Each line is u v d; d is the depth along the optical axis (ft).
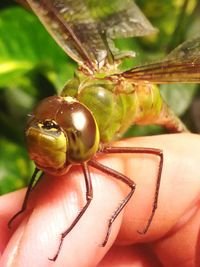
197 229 0.22
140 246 0.23
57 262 0.18
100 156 0.20
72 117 0.17
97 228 0.19
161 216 0.21
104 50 0.19
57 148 0.17
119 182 0.20
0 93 0.28
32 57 0.26
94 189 0.19
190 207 0.21
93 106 0.18
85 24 0.20
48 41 0.26
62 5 0.19
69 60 0.26
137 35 0.21
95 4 0.20
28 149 0.17
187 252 0.22
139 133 0.26
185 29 0.28
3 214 0.20
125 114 0.19
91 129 0.17
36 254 0.18
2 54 0.25
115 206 0.19
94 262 0.19
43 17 0.19
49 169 0.17
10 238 0.19
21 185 0.25
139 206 0.21
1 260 0.18
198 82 0.19
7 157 0.26
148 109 0.20
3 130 0.26
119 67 0.20
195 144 0.22
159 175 0.19
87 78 0.18
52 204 0.19
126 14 0.21
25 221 0.19
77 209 0.19
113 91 0.19
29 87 0.27
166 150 0.21
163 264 0.23
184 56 0.20
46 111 0.17
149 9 0.28
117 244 0.22
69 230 0.17
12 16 0.26
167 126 0.23
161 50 0.27
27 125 0.17
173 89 0.27
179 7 0.28
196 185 0.21
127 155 0.20
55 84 0.25
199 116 0.29
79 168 0.19
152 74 0.19
